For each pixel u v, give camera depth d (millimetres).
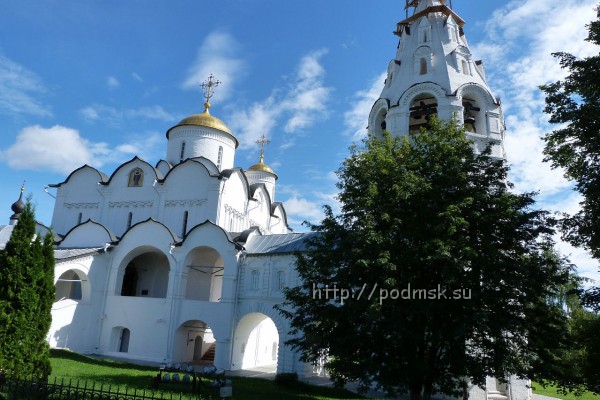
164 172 36969
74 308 28578
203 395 16656
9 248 15094
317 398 19531
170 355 27844
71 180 36188
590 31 14258
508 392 21422
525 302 13961
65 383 16250
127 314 29719
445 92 24984
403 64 27625
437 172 15023
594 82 13453
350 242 14672
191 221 32062
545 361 13797
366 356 14453
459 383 15250
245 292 27828
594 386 13797
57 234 33312
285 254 27047
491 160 16562
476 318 12586
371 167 16016
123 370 22078
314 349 15297
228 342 27188
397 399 20625
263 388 21031
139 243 30656
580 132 13891
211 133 38938
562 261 14508
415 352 14125
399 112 25734
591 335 13844
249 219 36750
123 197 34469
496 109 25688
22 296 14664
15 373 13875
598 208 13375
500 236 14688
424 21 27844
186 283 30781
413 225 14164
